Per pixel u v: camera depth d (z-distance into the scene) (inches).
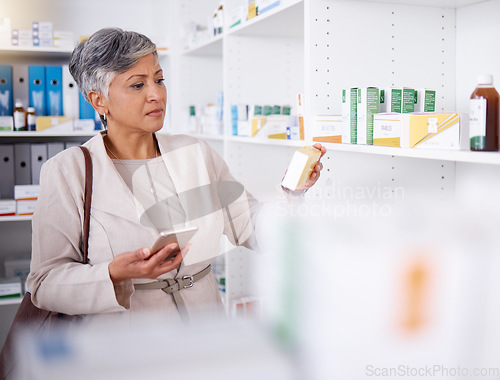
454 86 64.9
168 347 15.5
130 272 49.1
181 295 55.2
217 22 98.3
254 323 16.5
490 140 37.7
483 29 59.1
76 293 50.2
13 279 118.1
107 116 59.1
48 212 53.6
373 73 63.0
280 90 94.4
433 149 43.7
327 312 16.0
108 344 15.5
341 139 60.1
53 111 120.0
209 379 15.1
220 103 97.4
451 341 15.6
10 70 117.0
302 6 64.2
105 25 139.2
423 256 15.6
